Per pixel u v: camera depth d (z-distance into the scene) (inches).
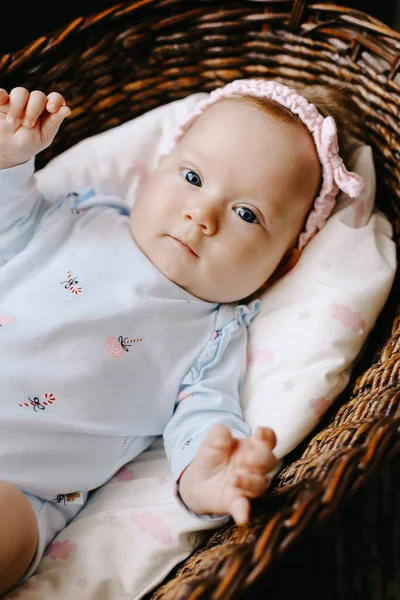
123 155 51.4
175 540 36.9
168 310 41.9
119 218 45.0
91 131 54.2
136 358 40.3
